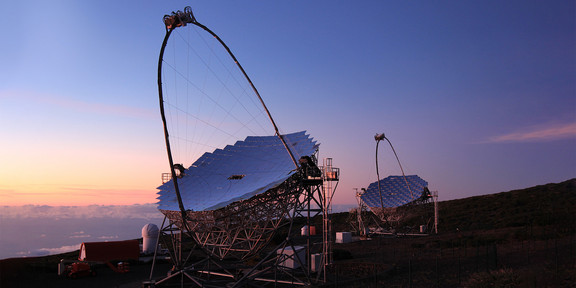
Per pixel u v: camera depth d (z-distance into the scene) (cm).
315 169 3794
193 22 3309
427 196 9419
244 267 4403
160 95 3167
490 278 3072
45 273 5069
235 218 3500
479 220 9894
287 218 3838
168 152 3228
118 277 4812
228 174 4112
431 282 3669
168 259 5941
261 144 4475
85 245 5197
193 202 3669
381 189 9931
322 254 4578
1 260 2645
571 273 2733
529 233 5653
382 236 9025
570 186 12000
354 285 3791
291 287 3906
